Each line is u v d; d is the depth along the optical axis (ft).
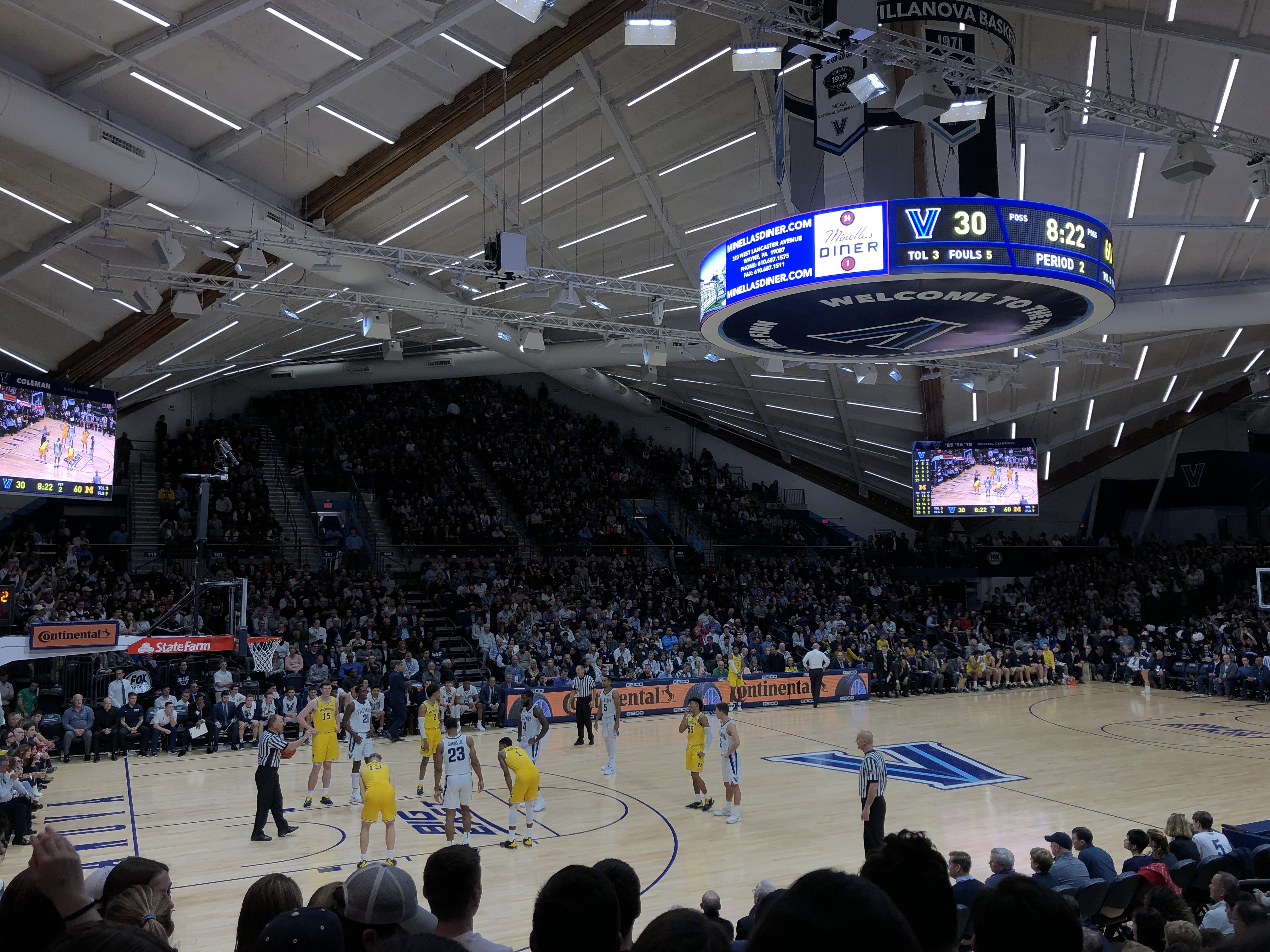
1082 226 37.65
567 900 8.29
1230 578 116.67
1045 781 51.78
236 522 92.94
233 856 38.14
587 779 54.44
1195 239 69.67
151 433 104.22
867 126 43.01
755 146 61.62
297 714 67.92
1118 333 78.64
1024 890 7.11
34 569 75.46
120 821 44.11
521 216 65.10
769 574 118.52
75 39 41.22
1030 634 112.47
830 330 45.75
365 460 112.47
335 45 44.19
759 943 5.11
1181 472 133.39
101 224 51.49
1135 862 27.61
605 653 86.38
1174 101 54.95
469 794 40.32
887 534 131.23
